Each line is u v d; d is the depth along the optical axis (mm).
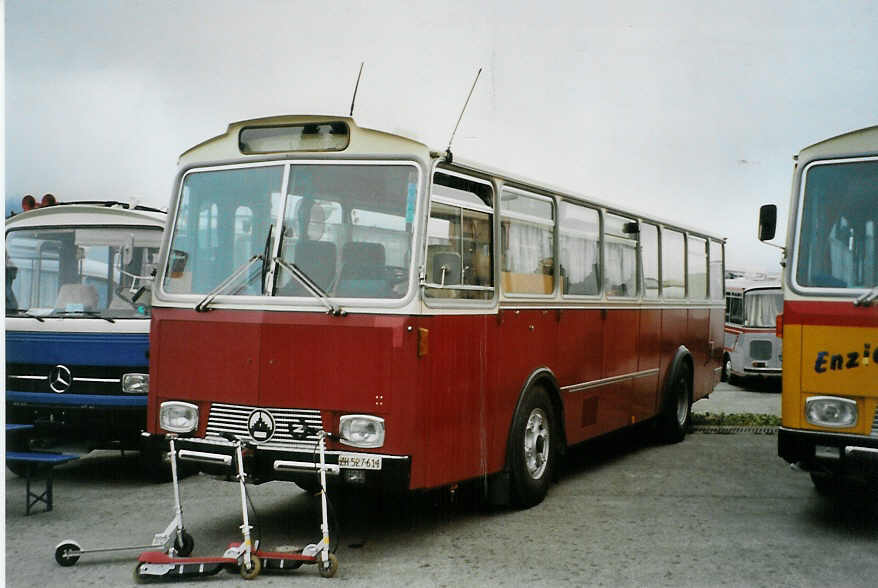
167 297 6855
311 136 6766
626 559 6355
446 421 6582
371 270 6352
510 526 7336
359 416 6145
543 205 8375
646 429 12156
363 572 6020
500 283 7445
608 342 9797
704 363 13586
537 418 8133
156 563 5820
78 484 9250
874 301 6789
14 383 9070
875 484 6953
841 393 6855
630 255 10555
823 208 7238
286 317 6379
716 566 6191
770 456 11086
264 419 6355
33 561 6320
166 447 6715
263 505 8148
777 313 22750
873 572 6062
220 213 6883
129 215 9500
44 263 9453
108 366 8930
